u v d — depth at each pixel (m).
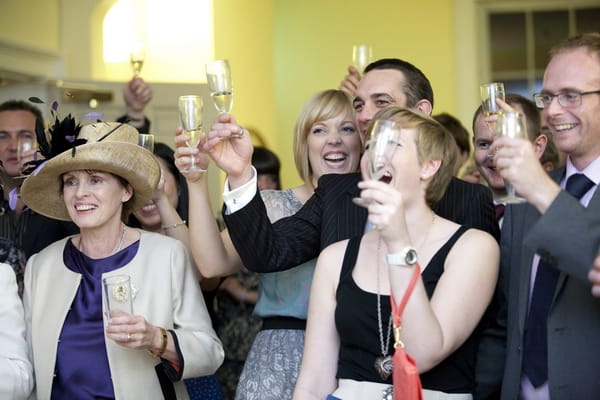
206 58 9.71
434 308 3.28
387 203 3.03
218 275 4.24
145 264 4.18
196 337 4.09
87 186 4.13
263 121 10.69
